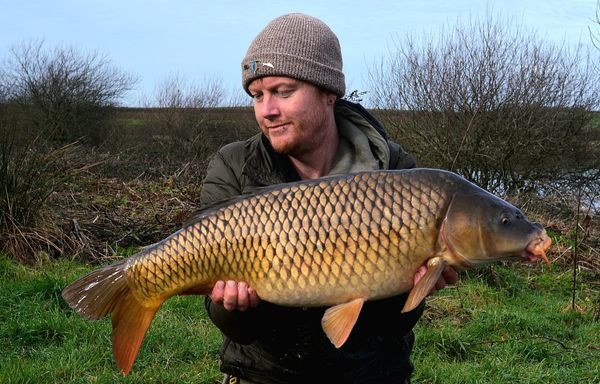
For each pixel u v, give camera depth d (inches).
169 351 187.8
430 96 497.0
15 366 166.1
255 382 95.2
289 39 89.2
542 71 513.3
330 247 82.7
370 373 93.8
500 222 84.1
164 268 87.4
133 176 532.4
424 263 84.7
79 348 184.2
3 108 577.6
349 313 82.7
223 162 96.2
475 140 483.8
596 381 191.3
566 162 530.9
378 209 83.1
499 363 198.4
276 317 89.7
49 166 318.7
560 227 394.3
